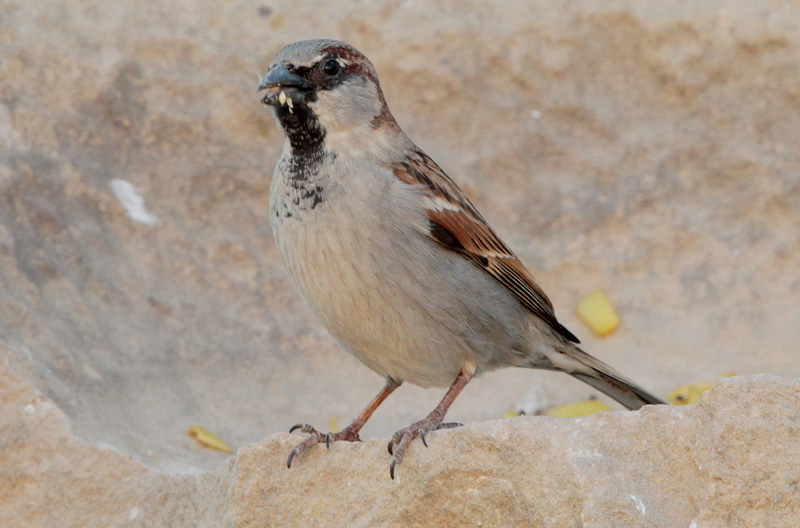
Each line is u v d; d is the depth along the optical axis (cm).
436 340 778
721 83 1400
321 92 770
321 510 674
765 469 570
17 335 976
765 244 1290
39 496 827
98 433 877
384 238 748
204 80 1369
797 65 1393
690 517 577
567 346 886
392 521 649
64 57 1334
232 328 1167
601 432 604
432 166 820
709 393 596
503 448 614
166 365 1084
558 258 1285
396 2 1452
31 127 1256
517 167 1354
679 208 1323
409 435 658
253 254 1253
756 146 1359
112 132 1306
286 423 1053
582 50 1424
